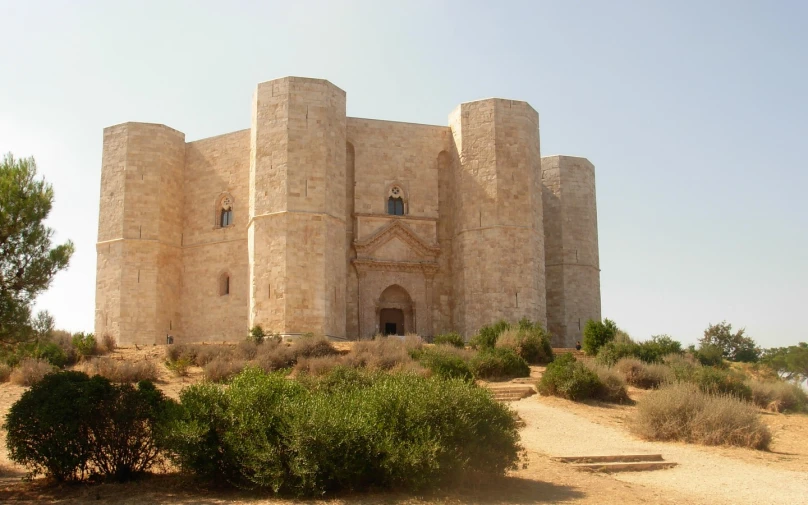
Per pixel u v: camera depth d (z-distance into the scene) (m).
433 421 14.70
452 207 49.97
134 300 47.69
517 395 27.58
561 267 54.72
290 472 13.73
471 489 14.61
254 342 38.94
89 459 14.80
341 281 45.66
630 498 14.56
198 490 14.03
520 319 45.12
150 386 15.37
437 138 51.34
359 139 49.72
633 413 24.97
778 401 31.22
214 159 50.91
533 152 49.16
